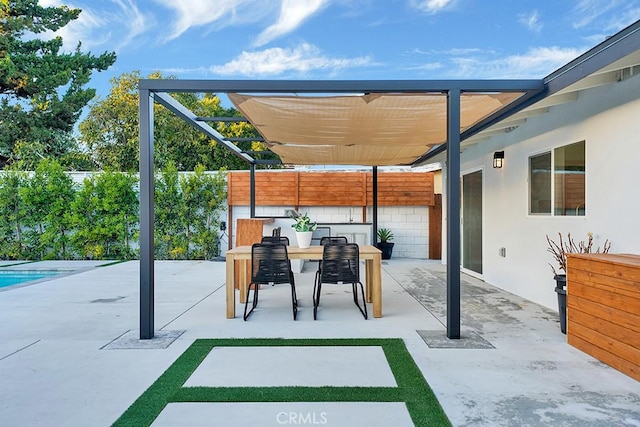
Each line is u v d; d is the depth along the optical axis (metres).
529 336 4.38
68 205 11.38
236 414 2.76
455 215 4.34
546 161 5.78
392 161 9.95
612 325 3.51
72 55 16.83
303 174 11.90
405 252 12.05
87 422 2.67
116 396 3.03
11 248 11.32
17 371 3.50
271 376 3.36
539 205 5.99
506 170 6.96
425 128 6.12
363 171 12.00
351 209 12.10
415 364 3.60
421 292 6.80
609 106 4.45
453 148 4.33
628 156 4.19
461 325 4.80
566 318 4.32
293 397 2.99
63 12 16.94
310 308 5.71
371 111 5.16
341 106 4.95
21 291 6.96
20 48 16.20
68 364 3.65
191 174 11.52
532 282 6.12
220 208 11.81
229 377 3.35
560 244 5.36
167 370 3.50
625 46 3.25
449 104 4.31
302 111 5.18
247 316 5.25
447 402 2.91
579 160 5.03
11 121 15.75
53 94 16.39
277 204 11.86
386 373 3.41
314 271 9.30
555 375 3.37
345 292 6.88
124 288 7.20
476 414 2.75
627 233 4.20
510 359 3.72
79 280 8.01
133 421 2.68
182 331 4.62
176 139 17.67
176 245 11.41
